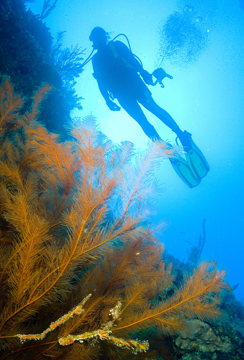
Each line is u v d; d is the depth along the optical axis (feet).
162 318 4.25
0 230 4.36
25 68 13.73
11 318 3.14
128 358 4.73
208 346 8.06
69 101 18.44
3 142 4.98
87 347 3.70
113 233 3.57
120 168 3.57
